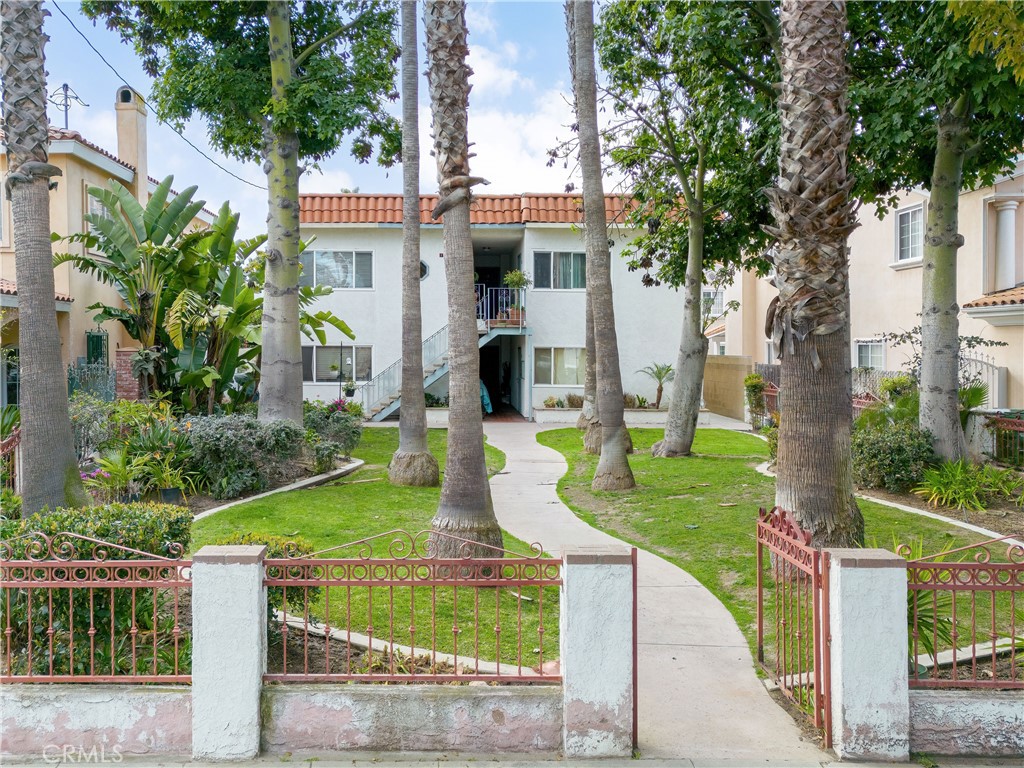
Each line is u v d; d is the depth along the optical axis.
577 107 13.18
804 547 4.73
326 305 26.11
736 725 4.76
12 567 4.52
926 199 17.56
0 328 16.08
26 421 7.14
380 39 15.76
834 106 6.80
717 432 21.91
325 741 4.36
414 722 4.36
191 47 15.05
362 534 9.34
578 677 4.29
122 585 4.48
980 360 15.58
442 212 7.79
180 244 16.27
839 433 7.14
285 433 12.52
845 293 7.17
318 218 25.59
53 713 4.35
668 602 7.17
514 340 30.81
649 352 26.47
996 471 11.04
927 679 4.57
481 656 5.62
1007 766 4.25
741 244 16.00
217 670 4.30
